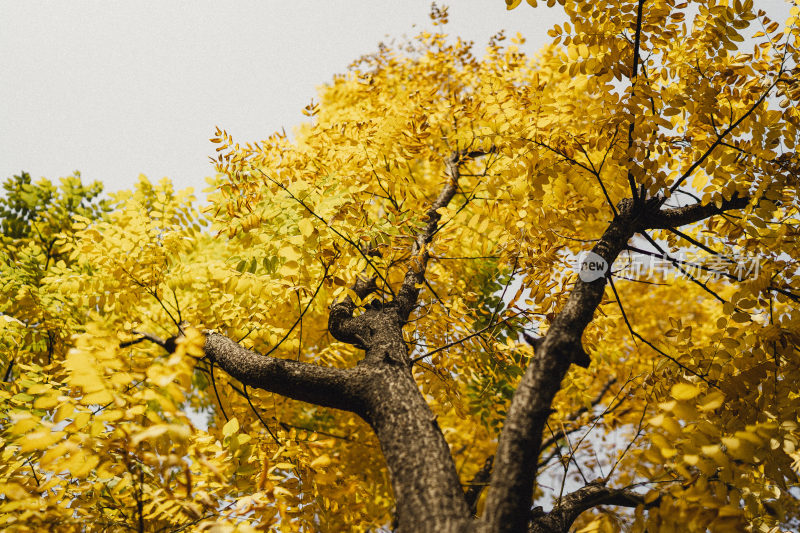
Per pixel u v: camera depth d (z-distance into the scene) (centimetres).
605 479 265
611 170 297
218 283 341
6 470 228
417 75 536
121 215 313
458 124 414
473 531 162
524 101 306
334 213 273
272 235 287
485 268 414
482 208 322
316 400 236
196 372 435
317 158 314
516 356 357
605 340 421
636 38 246
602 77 254
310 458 244
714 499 167
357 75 509
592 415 451
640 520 186
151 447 215
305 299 350
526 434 183
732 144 262
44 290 357
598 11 238
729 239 288
